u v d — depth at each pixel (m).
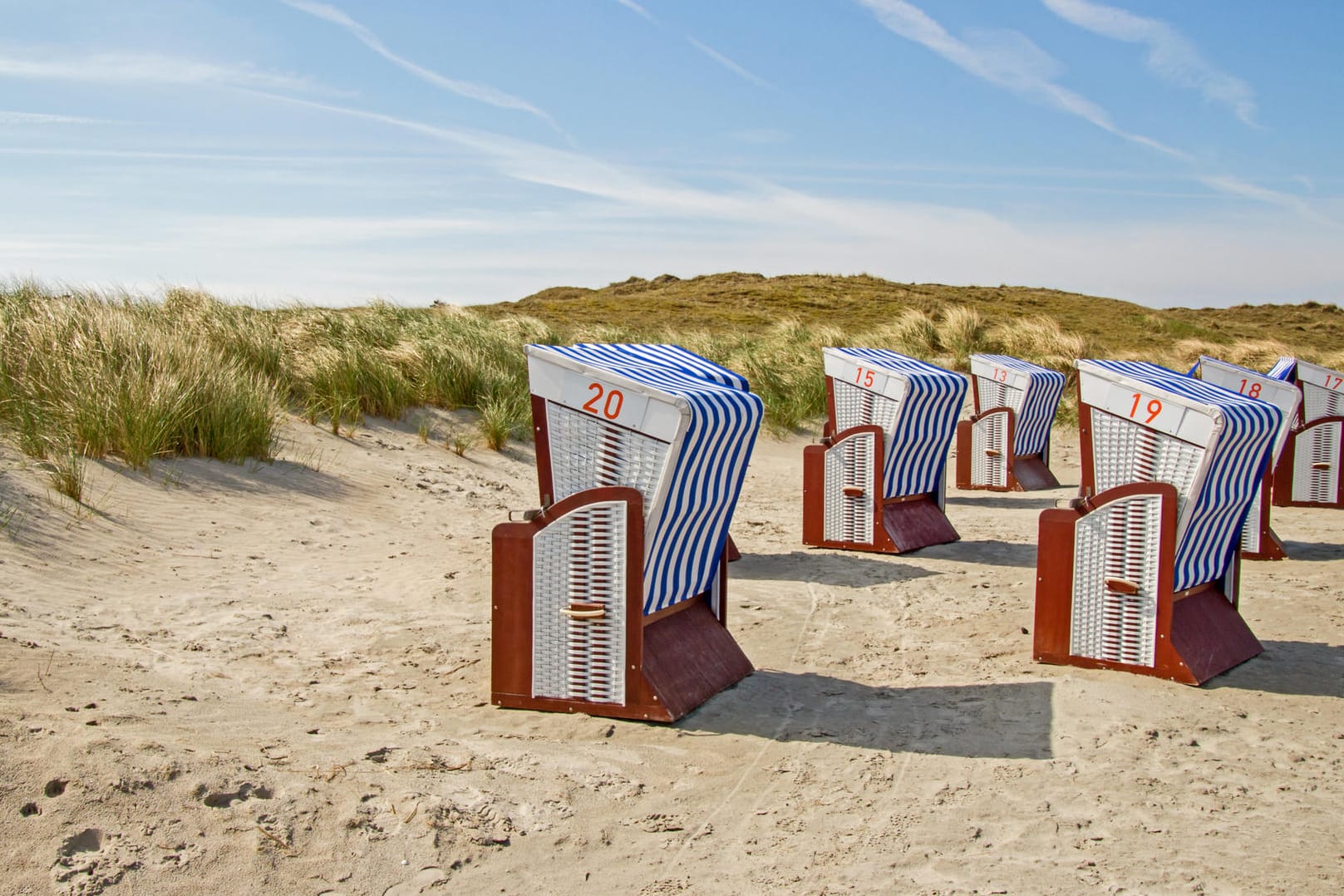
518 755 4.28
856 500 8.92
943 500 9.72
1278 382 8.91
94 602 5.74
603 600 4.73
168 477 8.15
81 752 3.50
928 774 4.29
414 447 11.05
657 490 4.63
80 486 7.31
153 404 8.41
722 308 34.72
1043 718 4.92
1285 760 4.51
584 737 4.55
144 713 4.16
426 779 3.92
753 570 8.13
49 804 3.24
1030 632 6.48
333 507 8.62
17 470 7.28
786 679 5.50
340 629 5.91
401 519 8.75
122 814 3.27
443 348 13.21
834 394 9.35
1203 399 5.70
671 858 3.54
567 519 4.75
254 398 9.48
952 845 3.66
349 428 10.95
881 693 5.30
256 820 3.40
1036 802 4.02
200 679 4.82
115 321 9.80
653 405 4.58
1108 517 5.63
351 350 12.12
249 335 11.57
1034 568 8.34
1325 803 4.07
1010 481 13.00
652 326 28.28
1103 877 3.44
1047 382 13.34
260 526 7.80
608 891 3.31
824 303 35.84
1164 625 5.53
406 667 5.38
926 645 6.19
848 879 3.41
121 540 6.81
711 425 4.71
